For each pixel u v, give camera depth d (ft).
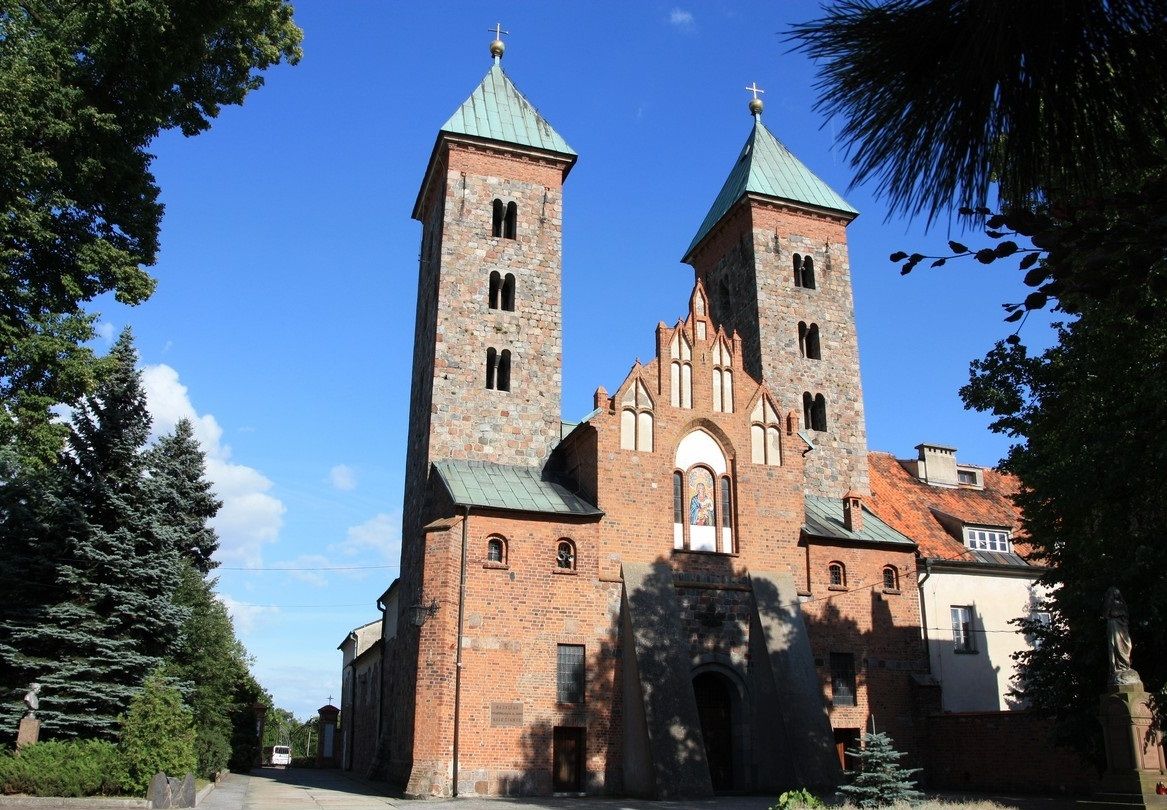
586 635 129.18
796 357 182.70
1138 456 83.41
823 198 194.90
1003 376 106.22
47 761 90.48
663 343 146.92
